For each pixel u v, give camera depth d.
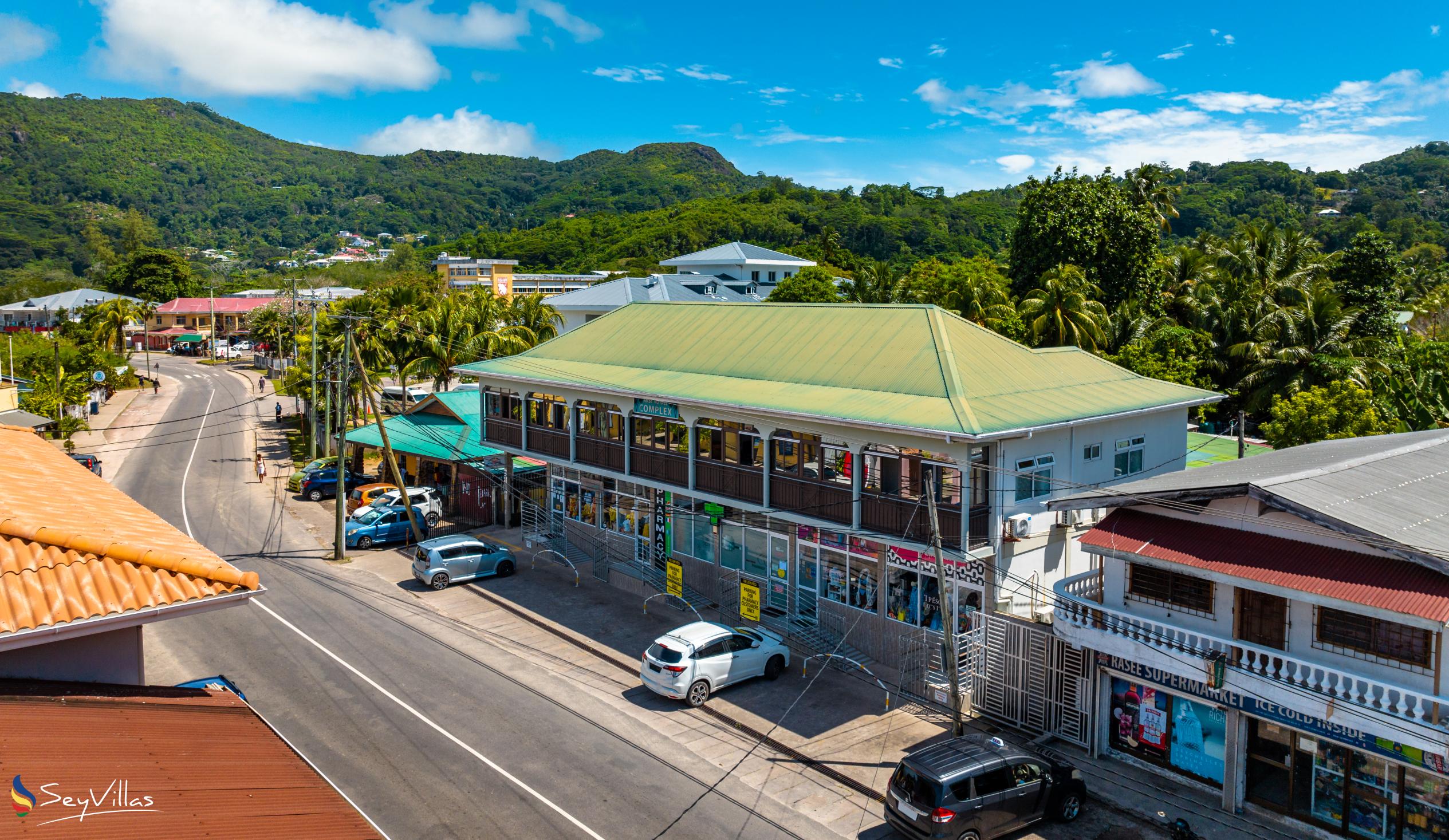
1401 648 14.55
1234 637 16.61
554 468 36.75
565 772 18.34
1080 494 18.91
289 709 20.84
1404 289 77.56
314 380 51.62
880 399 23.45
